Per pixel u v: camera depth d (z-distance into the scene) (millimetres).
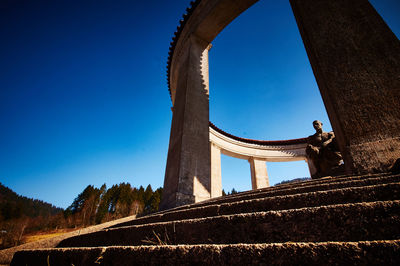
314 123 6852
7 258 4473
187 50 10016
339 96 3566
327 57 4012
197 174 6824
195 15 10391
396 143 2867
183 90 8703
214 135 15922
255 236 1627
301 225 1501
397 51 3561
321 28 4391
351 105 3420
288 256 1118
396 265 875
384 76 3430
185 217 2604
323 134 6543
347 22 4203
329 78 3795
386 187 1601
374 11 4109
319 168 6094
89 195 51031
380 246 960
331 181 2588
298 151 17625
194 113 8102
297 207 1863
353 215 1378
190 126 7645
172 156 7477
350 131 3252
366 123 3199
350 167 3049
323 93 4145
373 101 3309
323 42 4211
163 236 2182
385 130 3035
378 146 2951
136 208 50438
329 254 1033
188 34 10523
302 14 4848
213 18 9562
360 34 3971
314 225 1459
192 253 1355
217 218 1917
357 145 3090
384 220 1269
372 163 2865
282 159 17828
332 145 5973
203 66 9883
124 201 52125
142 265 1477
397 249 917
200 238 1910
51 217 46469
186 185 6344
